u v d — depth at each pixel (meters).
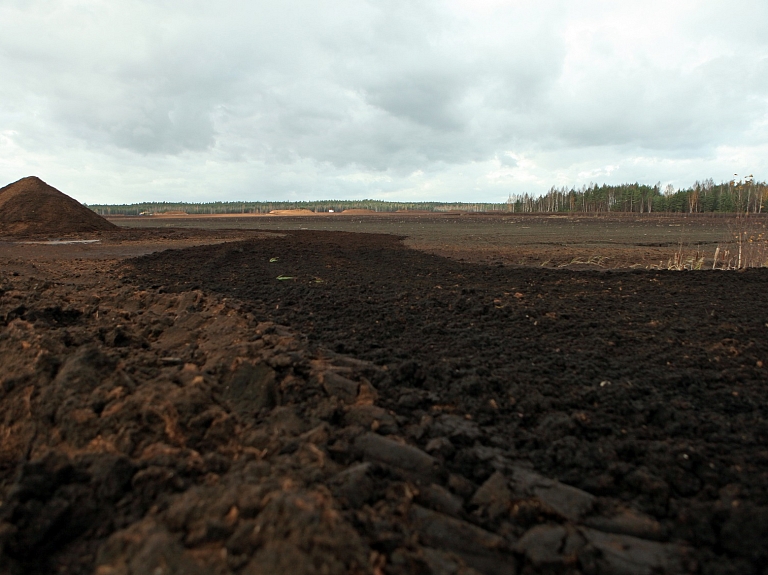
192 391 3.40
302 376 4.08
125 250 18.72
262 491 2.23
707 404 3.84
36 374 3.62
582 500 2.67
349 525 2.11
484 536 2.35
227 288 9.45
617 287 9.34
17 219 27.41
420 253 17.72
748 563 2.18
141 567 1.89
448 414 3.75
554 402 3.83
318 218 74.25
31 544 2.23
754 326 6.08
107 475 2.59
